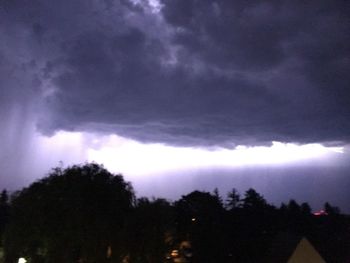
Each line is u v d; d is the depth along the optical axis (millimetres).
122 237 26703
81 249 25172
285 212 63625
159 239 28062
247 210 56750
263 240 51375
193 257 43375
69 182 26406
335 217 66562
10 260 27016
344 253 54031
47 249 24672
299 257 45812
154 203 28969
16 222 25844
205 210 47156
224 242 47219
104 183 27438
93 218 25656
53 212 25062
